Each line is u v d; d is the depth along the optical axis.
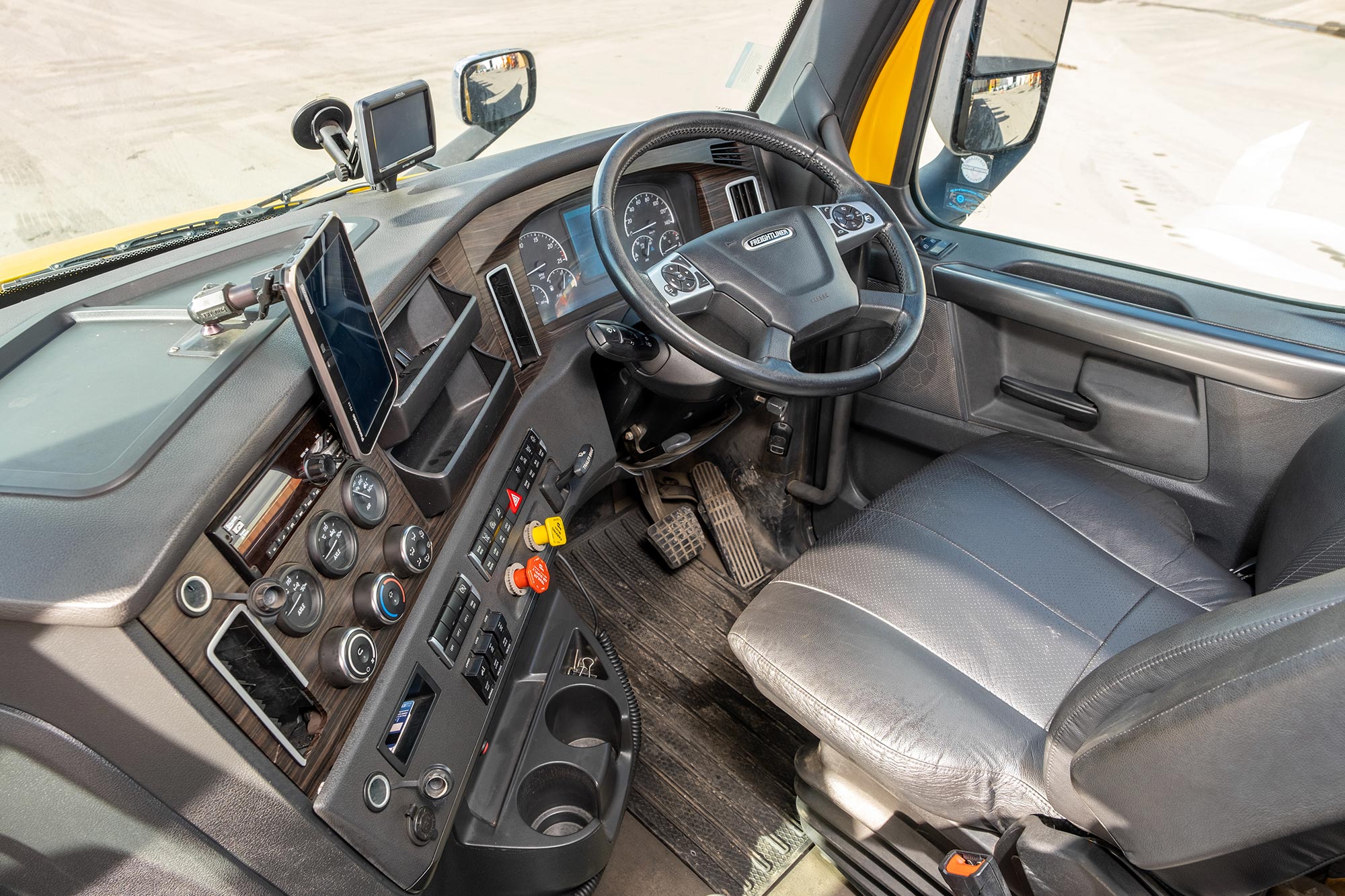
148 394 0.86
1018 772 1.07
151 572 0.66
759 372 1.26
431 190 1.37
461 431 1.30
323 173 1.38
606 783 1.32
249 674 0.77
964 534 1.38
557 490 1.47
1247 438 1.52
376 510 0.98
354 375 0.89
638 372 1.51
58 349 0.99
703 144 1.73
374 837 0.89
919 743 1.11
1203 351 1.48
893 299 1.43
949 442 1.91
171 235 1.26
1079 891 0.92
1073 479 1.49
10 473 0.74
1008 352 1.78
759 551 2.18
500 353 1.42
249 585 0.78
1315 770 0.61
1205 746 0.67
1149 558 1.35
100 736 0.71
